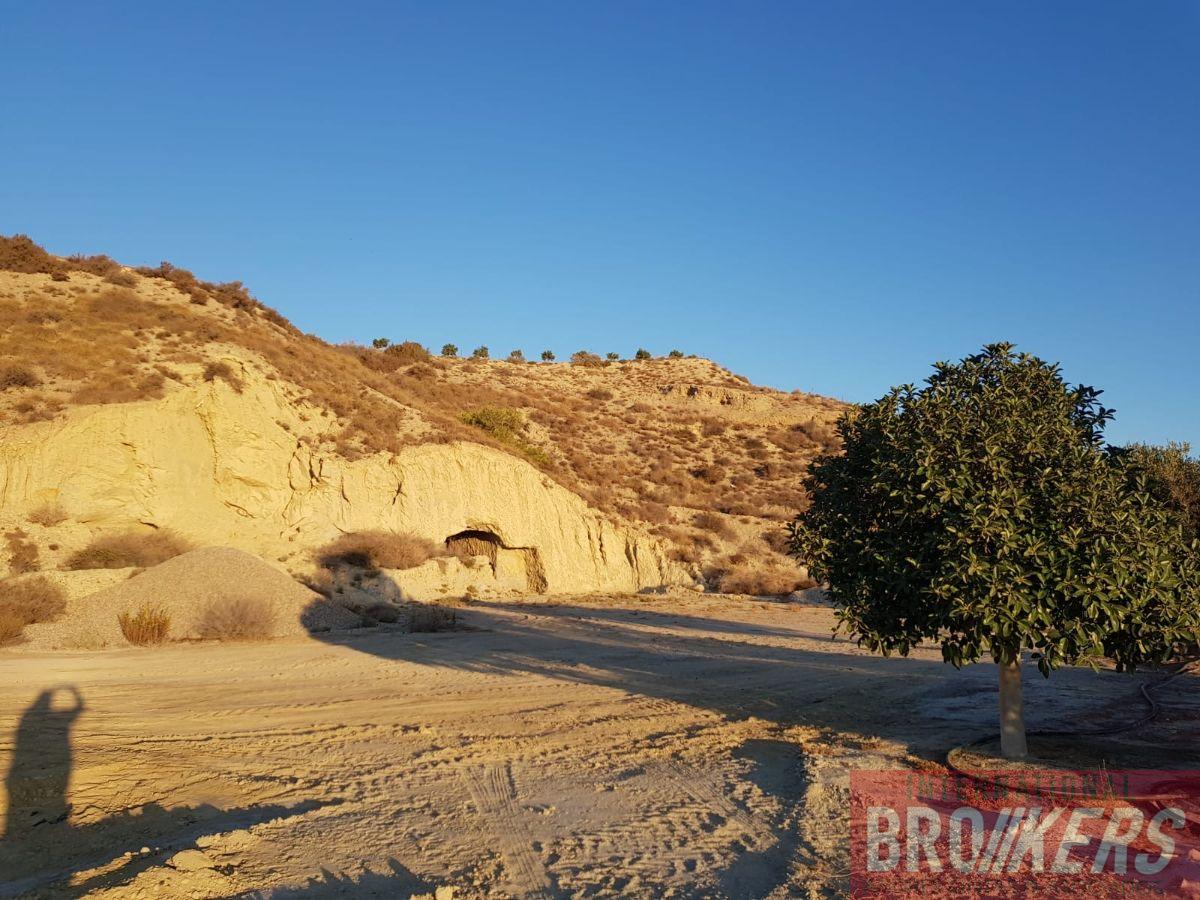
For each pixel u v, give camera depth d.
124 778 9.35
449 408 52.59
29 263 36.69
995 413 10.16
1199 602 9.20
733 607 35.41
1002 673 10.72
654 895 6.37
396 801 8.80
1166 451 17.81
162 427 28.64
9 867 6.81
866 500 10.91
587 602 34.50
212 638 21.48
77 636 20.03
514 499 37.19
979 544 9.34
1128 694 16.62
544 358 90.69
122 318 34.12
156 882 6.19
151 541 26.70
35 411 27.00
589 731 12.51
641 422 63.91
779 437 64.50
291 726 12.38
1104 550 8.89
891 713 14.44
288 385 35.34
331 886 6.45
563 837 7.69
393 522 33.78
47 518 25.20
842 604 11.17
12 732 11.18
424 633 23.91
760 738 12.21
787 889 6.45
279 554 29.39
